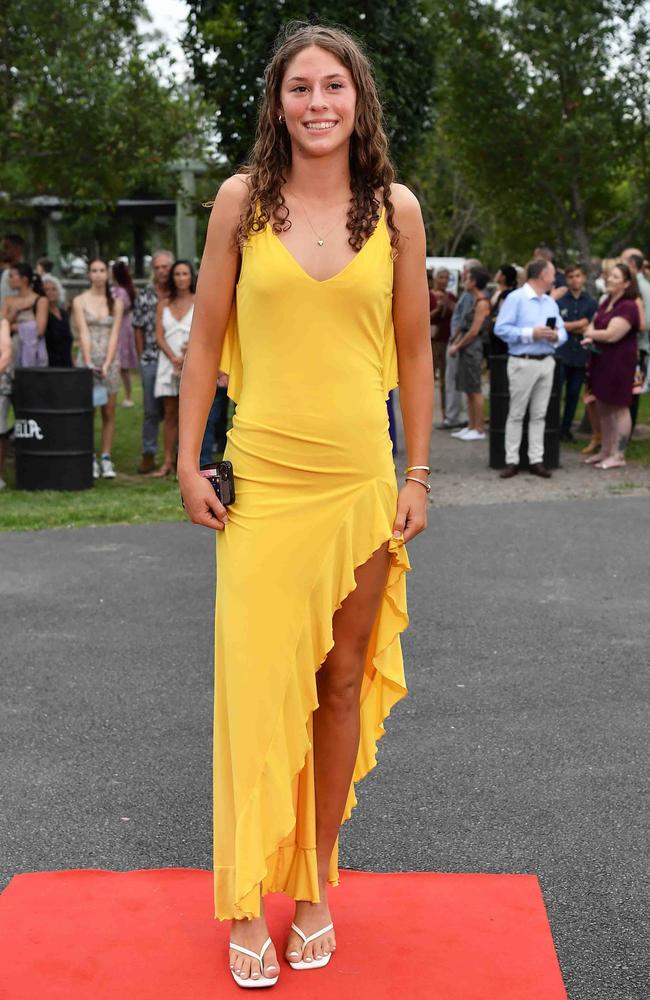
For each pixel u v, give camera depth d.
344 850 3.55
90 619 6.12
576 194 17.05
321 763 2.87
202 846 3.61
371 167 2.71
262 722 2.74
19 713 4.77
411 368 2.89
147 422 10.95
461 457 11.77
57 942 2.91
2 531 8.41
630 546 7.76
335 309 2.67
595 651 5.51
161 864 3.49
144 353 10.78
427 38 11.13
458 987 2.71
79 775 4.15
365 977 2.76
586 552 7.60
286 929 2.99
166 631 5.91
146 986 2.72
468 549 7.69
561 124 16.38
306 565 2.73
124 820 3.79
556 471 10.87
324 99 2.61
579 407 15.82
